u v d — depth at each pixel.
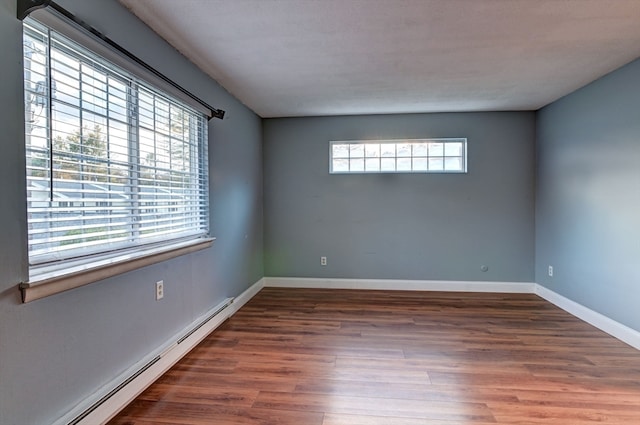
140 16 1.96
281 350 2.52
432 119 4.19
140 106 2.03
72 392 1.52
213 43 2.30
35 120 1.38
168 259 2.25
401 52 2.46
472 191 4.19
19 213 1.29
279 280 4.48
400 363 2.31
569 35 2.21
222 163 3.19
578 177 3.28
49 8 1.34
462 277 4.24
